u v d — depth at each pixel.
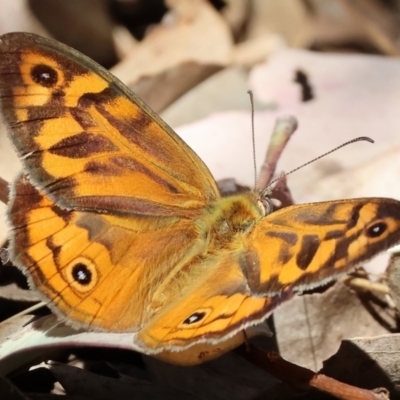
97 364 0.33
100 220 0.32
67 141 0.31
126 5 0.39
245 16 0.41
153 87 0.37
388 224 0.31
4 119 0.31
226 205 0.32
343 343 0.32
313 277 0.31
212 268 0.31
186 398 0.32
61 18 0.38
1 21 0.37
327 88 0.37
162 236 0.32
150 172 0.32
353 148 0.36
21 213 0.31
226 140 0.36
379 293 0.33
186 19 0.39
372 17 0.42
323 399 0.32
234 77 0.37
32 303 0.33
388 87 0.37
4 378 0.31
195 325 0.31
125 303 0.32
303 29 0.41
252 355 0.32
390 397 0.32
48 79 0.31
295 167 0.35
